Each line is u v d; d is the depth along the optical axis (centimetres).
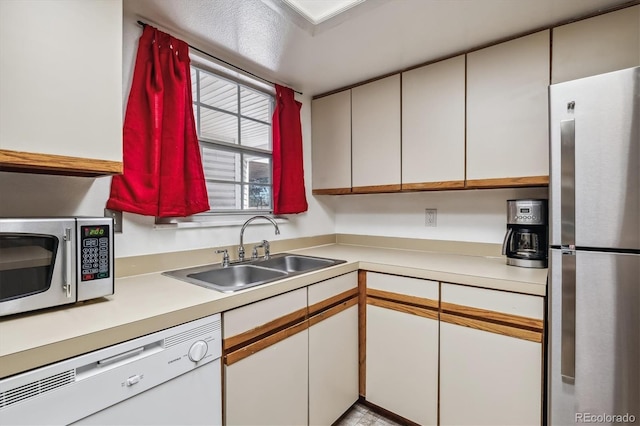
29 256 95
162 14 149
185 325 107
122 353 91
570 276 118
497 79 172
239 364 124
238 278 184
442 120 190
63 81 100
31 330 86
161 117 152
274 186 223
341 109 239
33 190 124
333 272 172
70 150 102
